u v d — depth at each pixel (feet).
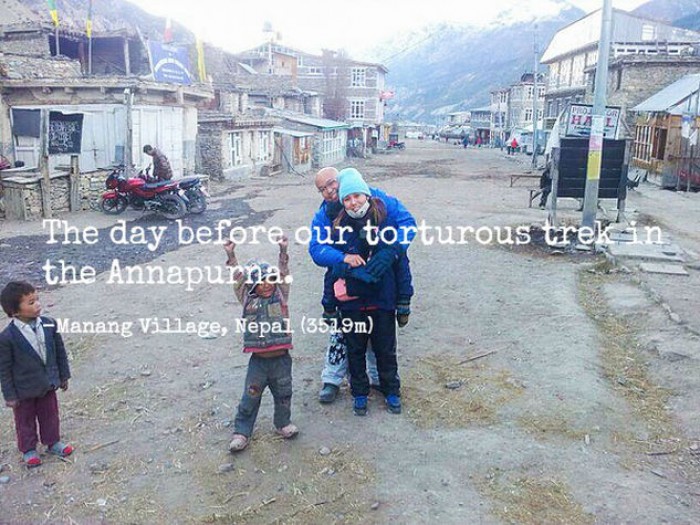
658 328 21.43
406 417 15.75
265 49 179.32
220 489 12.91
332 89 195.83
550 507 12.08
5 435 15.25
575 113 38.34
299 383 17.85
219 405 16.56
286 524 11.79
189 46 143.95
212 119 82.02
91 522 11.96
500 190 72.95
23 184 47.60
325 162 121.08
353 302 15.23
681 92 82.02
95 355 20.30
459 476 13.14
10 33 85.92
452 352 19.97
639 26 150.71
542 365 18.53
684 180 71.67
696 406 15.96
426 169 112.88
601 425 15.06
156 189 48.34
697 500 12.32
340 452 14.15
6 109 61.21
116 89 60.70
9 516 12.16
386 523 11.70
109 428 15.51
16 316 13.41
